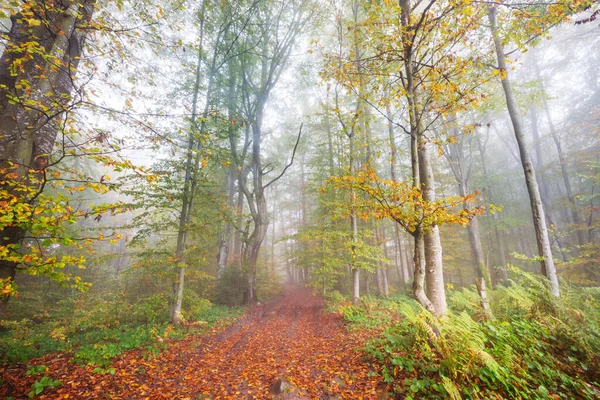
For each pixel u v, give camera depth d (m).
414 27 5.43
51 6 3.95
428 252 5.54
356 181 4.85
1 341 5.93
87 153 3.52
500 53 8.28
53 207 3.24
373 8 5.66
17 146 4.24
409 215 4.68
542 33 5.73
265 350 7.15
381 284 17.11
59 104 3.65
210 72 12.66
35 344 6.46
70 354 5.90
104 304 9.10
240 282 16.31
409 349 4.86
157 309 9.95
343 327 8.76
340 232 12.14
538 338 4.40
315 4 14.53
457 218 4.23
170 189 9.37
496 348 3.79
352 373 4.86
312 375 5.11
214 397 4.43
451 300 9.87
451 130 17.45
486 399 3.13
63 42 4.63
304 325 10.04
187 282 15.18
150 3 6.18
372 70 6.52
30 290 12.07
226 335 8.81
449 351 3.76
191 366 5.88
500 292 7.93
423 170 5.81
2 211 3.02
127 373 5.14
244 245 19.08
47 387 4.21
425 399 3.52
